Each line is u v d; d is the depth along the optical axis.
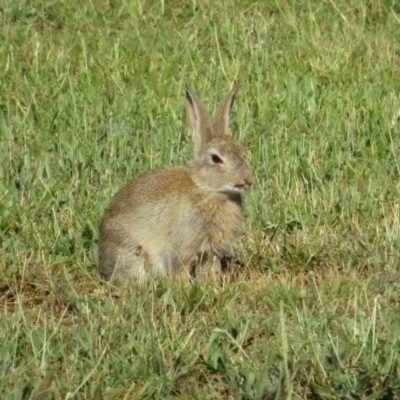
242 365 15.09
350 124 24.14
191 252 19.23
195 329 16.39
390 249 19.28
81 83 26.67
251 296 17.59
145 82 26.86
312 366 14.90
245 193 21.00
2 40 29.42
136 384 14.99
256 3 31.20
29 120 24.91
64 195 21.22
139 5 30.98
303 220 20.59
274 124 24.64
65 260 19.34
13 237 19.86
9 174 22.08
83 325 16.42
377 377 14.69
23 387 14.24
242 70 27.56
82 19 30.34
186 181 19.33
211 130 19.80
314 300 17.33
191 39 29.03
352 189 21.55
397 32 29.67
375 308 15.38
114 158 22.67
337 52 28.11
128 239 19.19
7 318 16.67
